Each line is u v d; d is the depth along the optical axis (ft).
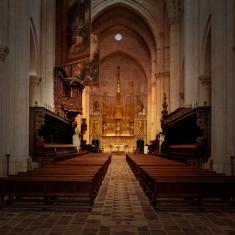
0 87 45.83
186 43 81.82
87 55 79.25
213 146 52.16
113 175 62.69
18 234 22.30
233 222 25.79
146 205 32.58
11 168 45.50
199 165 56.95
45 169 39.55
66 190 30.17
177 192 29.94
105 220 26.30
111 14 148.05
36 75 69.67
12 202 31.81
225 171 47.85
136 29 154.51
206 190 29.86
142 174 43.91
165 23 128.06
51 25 78.28
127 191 42.16
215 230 23.50
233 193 29.94
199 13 76.95
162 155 93.35
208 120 58.13
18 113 50.21
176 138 94.94
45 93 77.41
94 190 34.78
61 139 91.81
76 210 29.58
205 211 29.48
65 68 95.71
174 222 25.77
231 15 49.14
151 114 157.79
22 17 50.83
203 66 71.26
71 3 80.48
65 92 96.63
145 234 22.53
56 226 24.38
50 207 29.99
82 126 134.00
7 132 46.62
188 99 81.00
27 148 51.21
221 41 51.72
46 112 60.64
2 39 47.52
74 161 57.26
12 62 48.52
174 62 105.50
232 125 47.96
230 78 48.60
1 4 47.85
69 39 80.02
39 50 73.00
